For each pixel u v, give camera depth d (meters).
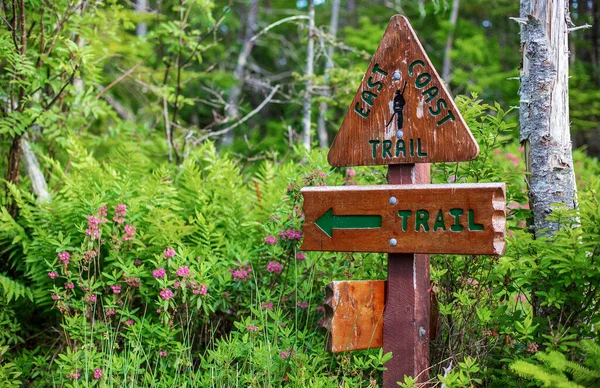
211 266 4.12
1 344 4.26
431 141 3.18
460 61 13.20
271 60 17.45
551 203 3.71
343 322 3.20
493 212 3.01
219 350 3.65
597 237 3.23
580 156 7.58
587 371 2.95
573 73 9.81
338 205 3.37
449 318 3.81
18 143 5.09
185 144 6.66
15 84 5.21
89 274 4.27
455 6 12.84
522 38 3.96
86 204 4.35
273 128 13.62
